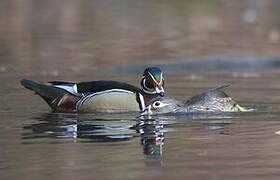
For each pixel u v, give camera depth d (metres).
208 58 23.66
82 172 9.92
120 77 20.61
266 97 16.70
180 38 29.23
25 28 30.91
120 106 14.58
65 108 14.71
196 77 20.55
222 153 11.10
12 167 10.16
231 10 37.75
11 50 25.69
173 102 14.79
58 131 12.70
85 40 28.16
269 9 38.19
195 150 11.34
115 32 30.45
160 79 14.71
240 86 18.61
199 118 14.09
